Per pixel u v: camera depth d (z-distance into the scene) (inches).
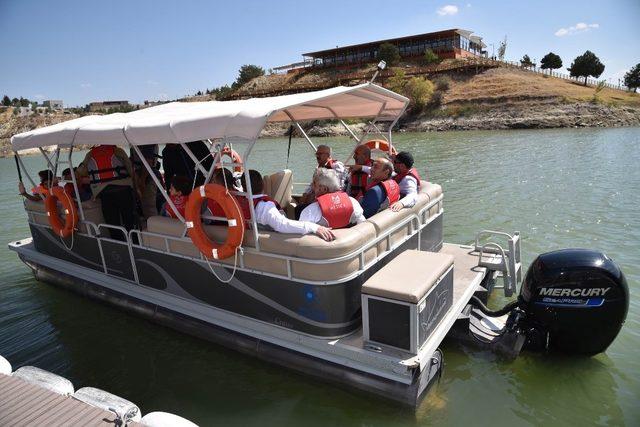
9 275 279.9
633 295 209.3
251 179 145.1
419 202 175.2
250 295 148.4
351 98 189.9
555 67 2652.6
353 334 136.9
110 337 193.2
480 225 341.7
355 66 2442.2
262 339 148.7
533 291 146.6
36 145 203.0
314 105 201.0
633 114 1467.8
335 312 132.3
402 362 118.1
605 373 149.1
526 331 151.5
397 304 117.6
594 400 137.1
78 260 218.2
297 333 140.9
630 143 856.3
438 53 2233.0
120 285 195.3
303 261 130.1
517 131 1392.7
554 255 146.3
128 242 183.5
